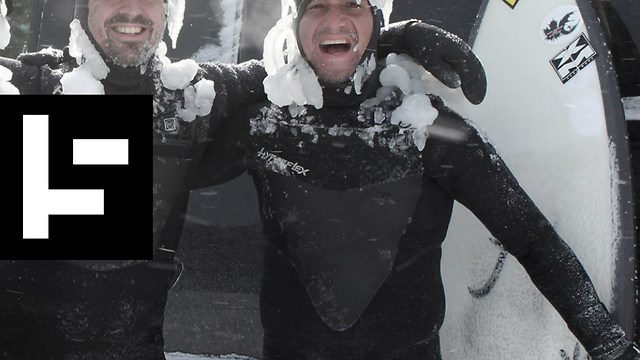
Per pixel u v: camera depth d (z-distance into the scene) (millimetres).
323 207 1796
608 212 1964
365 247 1794
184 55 2406
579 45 2113
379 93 1848
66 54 1783
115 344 1719
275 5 2391
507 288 2115
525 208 1834
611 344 1800
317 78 1814
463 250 2215
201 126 1791
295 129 1821
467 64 1799
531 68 2199
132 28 1689
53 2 2451
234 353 2318
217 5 2420
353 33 1779
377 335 1806
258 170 1851
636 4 2639
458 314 2211
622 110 2025
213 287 2322
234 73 1896
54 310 1693
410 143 1810
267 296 1870
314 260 1797
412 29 1863
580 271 1839
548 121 2137
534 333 2041
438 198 1854
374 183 1796
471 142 1827
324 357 1807
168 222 1775
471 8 2443
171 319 2348
